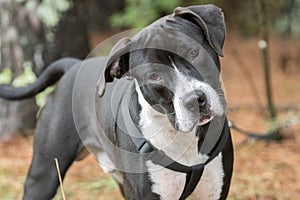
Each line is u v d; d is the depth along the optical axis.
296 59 12.84
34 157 4.84
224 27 3.70
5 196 5.98
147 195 3.89
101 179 6.30
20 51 7.91
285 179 6.02
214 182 3.96
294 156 6.62
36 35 7.93
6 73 7.82
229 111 8.84
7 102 7.91
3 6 7.89
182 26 3.65
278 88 10.84
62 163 4.71
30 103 7.93
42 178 4.77
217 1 8.71
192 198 4.08
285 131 7.29
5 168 6.75
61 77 4.92
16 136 7.91
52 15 7.73
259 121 8.21
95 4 17.48
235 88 11.14
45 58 7.99
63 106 4.71
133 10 8.52
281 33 14.70
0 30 7.95
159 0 8.36
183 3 8.37
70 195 5.93
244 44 15.46
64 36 8.08
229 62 13.88
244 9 15.09
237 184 5.93
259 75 12.29
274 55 13.49
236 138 7.39
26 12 7.88
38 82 5.07
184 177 3.86
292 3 14.02
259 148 6.89
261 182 5.96
